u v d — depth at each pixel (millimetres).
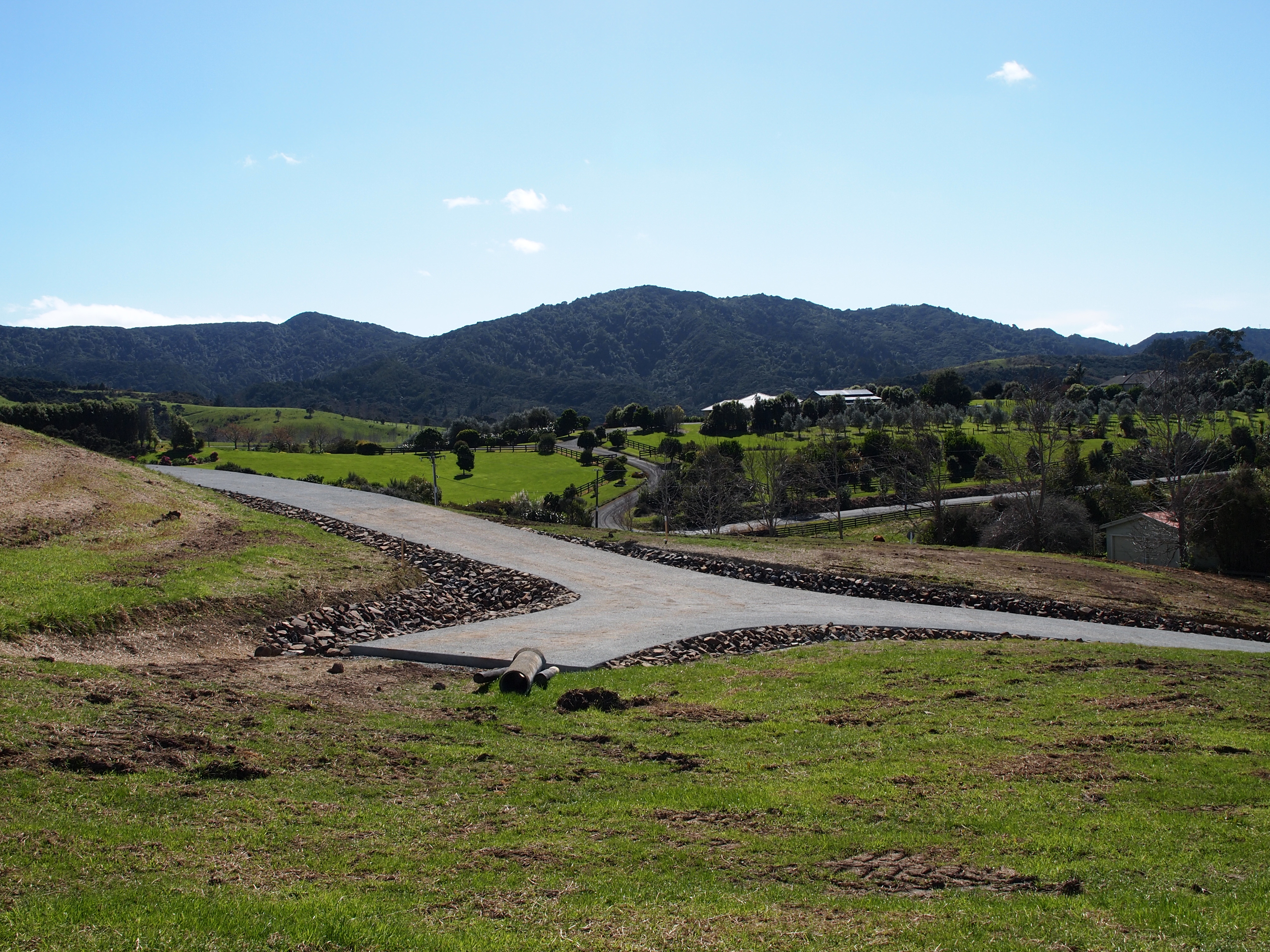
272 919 5957
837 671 16031
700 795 9219
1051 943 6055
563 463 92125
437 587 24922
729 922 6309
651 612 21797
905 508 63094
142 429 83000
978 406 115688
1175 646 20344
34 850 6848
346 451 91750
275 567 22797
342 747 10289
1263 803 9172
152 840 7348
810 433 104625
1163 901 6852
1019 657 17344
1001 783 9734
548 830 8242
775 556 29703
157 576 19734
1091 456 75125
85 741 9305
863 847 7949
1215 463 65062
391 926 5953
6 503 24281
